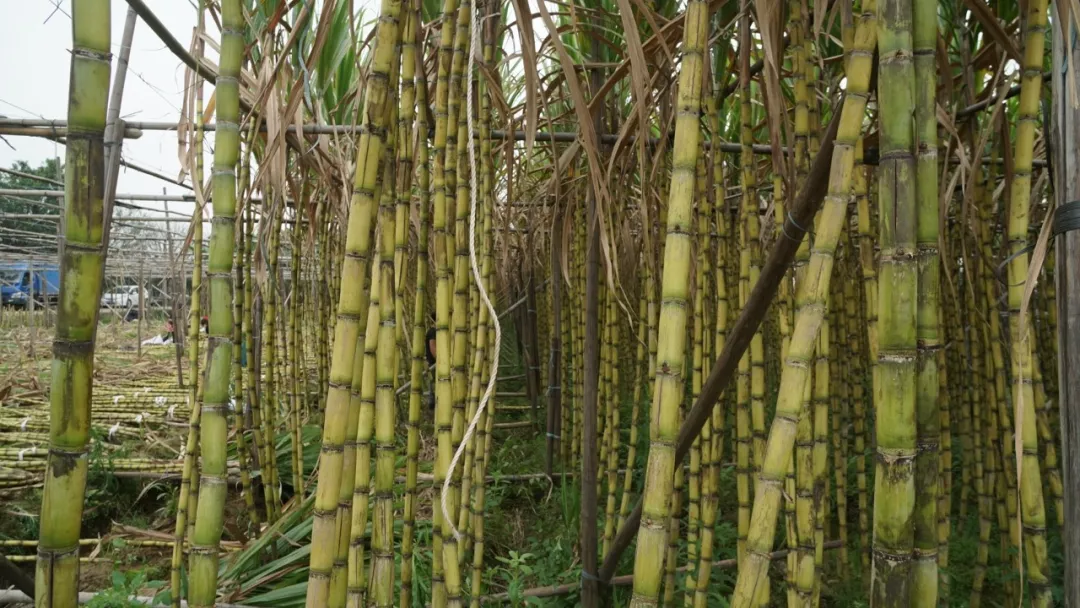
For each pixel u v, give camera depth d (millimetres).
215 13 1551
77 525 774
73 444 760
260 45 1837
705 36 777
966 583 2617
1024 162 1103
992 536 2961
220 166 839
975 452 2654
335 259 3691
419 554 2684
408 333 4117
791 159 1358
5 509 3410
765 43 1045
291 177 2887
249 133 2213
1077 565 1062
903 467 697
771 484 871
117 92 2385
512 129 1600
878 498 716
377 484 1105
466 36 1225
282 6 1389
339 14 2615
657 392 782
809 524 1266
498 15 1479
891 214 707
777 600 2600
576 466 3301
